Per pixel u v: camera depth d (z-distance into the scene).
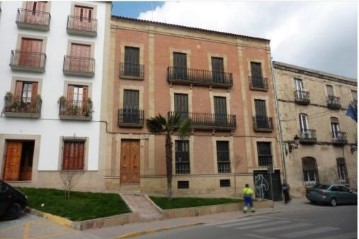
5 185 11.93
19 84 18.17
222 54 23.47
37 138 17.66
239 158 21.41
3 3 18.80
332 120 26.94
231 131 21.92
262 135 22.95
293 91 25.33
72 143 18.41
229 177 21.06
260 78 24.11
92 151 18.50
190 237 9.79
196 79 21.77
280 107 24.25
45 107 18.17
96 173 18.28
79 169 18.14
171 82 21.12
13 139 17.44
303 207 18.38
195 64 22.38
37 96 17.97
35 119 17.86
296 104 25.20
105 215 12.45
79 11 20.44
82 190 17.61
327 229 10.34
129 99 20.09
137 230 11.27
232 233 10.27
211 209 15.81
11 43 18.42
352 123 28.14
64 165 17.95
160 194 19.11
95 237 10.04
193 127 20.73
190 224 12.77
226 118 21.92
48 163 17.55
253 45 24.80
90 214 12.38
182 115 20.86
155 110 20.34
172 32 22.34
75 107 18.59
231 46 24.02
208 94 22.09
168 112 20.39
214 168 20.81
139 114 19.77
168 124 17.03
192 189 19.94
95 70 19.62
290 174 23.14
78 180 17.86
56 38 19.34
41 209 12.87
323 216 13.77
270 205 18.45
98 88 19.44
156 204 15.40
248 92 23.45
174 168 19.88
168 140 17.14
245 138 22.30
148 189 19.00
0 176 16.84
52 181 17.39
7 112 17.27
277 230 10.58
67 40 19.55
